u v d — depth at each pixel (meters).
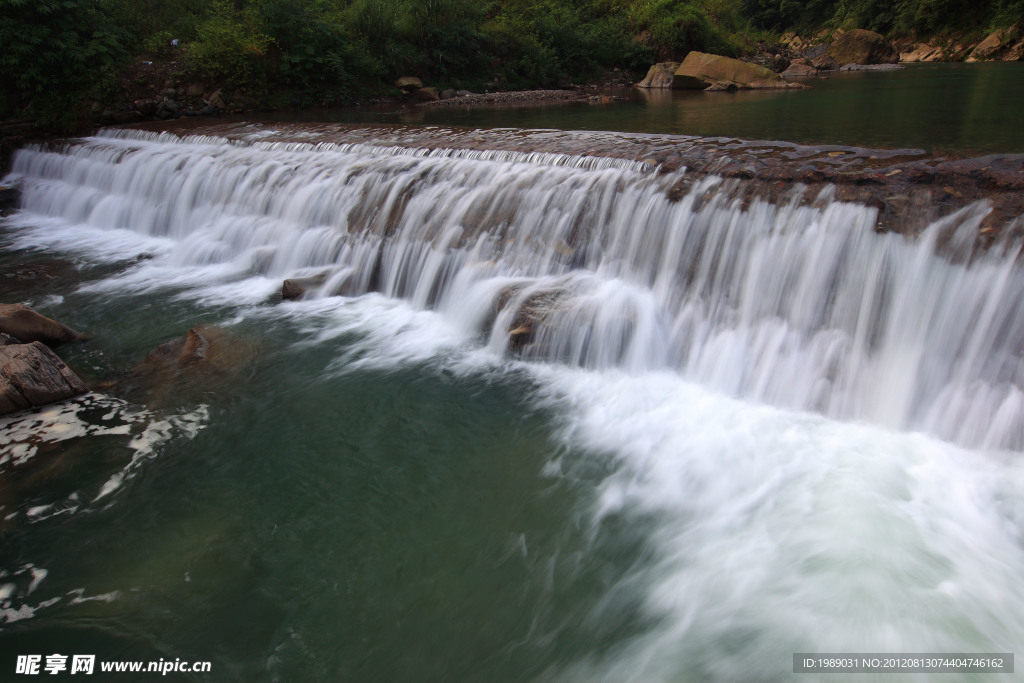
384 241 8.23
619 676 3.20
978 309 4.74
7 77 15.60
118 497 4.46
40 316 6.77
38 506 4.36
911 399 4.96
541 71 24.39
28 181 13.86
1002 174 5.50
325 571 3.84
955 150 6.60
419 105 19.36
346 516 4.29
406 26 22.19
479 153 8.95
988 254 4.74
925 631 3.28
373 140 10.78
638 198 6.75
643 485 4.54
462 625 3.50
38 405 5.56
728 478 4.53
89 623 3.46
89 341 6.99
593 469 4.72
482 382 5.98
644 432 5.13
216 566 3.86
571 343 6.18
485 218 7.71
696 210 6.30
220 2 19.02
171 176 11.43
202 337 6.67
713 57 22.00
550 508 4.35
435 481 4.64
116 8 18.34
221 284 8.70
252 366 6.33
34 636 3.38
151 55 17.83
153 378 6.07
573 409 5.50
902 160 6.30
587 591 3.70
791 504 4.21
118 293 8.44
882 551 3.75
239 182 10.50
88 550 3.98
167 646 3.34
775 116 11.13
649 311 6.21
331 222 9.11
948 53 42.69
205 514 4.31
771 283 5.77
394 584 3.75
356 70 20.14
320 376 6.13
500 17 24.92
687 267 6.29
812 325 5.53
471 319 6.86
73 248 10.70
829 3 59.75
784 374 5.46
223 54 17.39
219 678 3.17
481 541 4.08
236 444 5.09
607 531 4.13
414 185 8.60
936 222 5.13
